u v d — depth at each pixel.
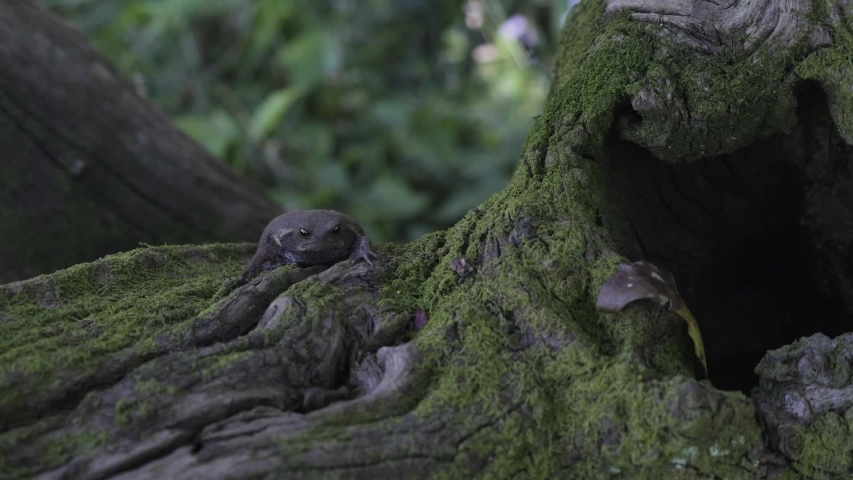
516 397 2.23
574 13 3.84
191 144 5.36
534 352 2.35
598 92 3.01
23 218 4.75
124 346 2.32
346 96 8.47
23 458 1.93
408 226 7.87
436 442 2.10
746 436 2.12
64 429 2.02
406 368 2.29
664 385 2.10
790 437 2.25
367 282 2.77
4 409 2.03
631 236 3.26
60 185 4.81
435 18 9.21
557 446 2.20
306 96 8.34
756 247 3.81
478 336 2.39
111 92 4.96
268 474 1.93
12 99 4.62
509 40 9.48
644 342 2.39
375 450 2.04
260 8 8.05
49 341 2.30
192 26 8.41
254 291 2.60
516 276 2.51
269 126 7.68
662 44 2.96
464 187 8.16
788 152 3.32
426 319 2.62
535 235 2.65
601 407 2.16
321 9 8.96
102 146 4.89
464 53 9.82
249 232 5.46
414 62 9.20
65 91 4.76
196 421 2.06
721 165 3.47
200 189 5.25
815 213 3.43
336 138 8.44
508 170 8.22
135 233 5.10
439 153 8.24
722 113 2.84
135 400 2.06
